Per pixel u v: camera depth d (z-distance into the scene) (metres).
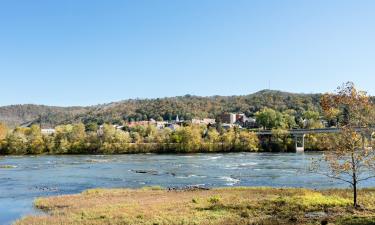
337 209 37.41
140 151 187.00
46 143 185.00
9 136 183.12
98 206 42.38
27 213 41.56
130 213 37.53
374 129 37.53
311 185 64.56
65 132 193.88
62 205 44.84
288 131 186.25
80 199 48.81
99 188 64.00
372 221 31.22
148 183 72.25
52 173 91.75
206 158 144.62
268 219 33.56
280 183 68.88
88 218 36.22
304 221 32.31
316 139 186.62
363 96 37.72
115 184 70.88
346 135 37.78
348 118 38.44
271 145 188.50
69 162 128.88
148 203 43.66
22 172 94.44
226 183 70.81
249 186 65.31
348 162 38.25
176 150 186.75
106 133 192.50
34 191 61.66
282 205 39.91
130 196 51.06
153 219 34.56
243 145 188.62
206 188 60.97
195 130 192.00
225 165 111.31
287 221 32.47
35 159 146.62
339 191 50.38
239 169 98.50
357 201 41.28
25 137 188.00
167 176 84.25
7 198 53.94
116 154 180.12
